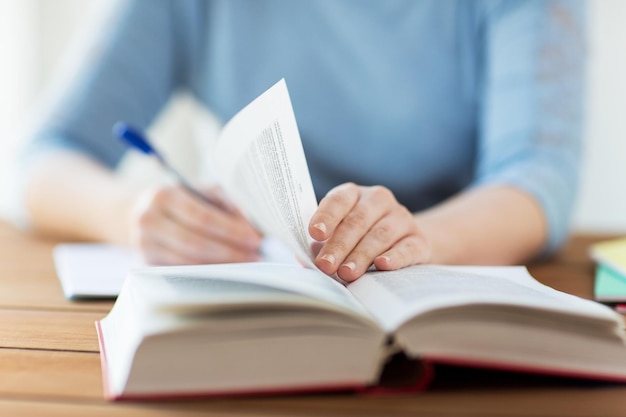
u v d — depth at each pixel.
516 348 0.52
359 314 0.51
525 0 1.31
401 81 1.43
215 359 0.50
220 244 0.95
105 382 0.53
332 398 0.51
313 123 1.47
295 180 0.65
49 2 2.40
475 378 0.55
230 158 0.76
